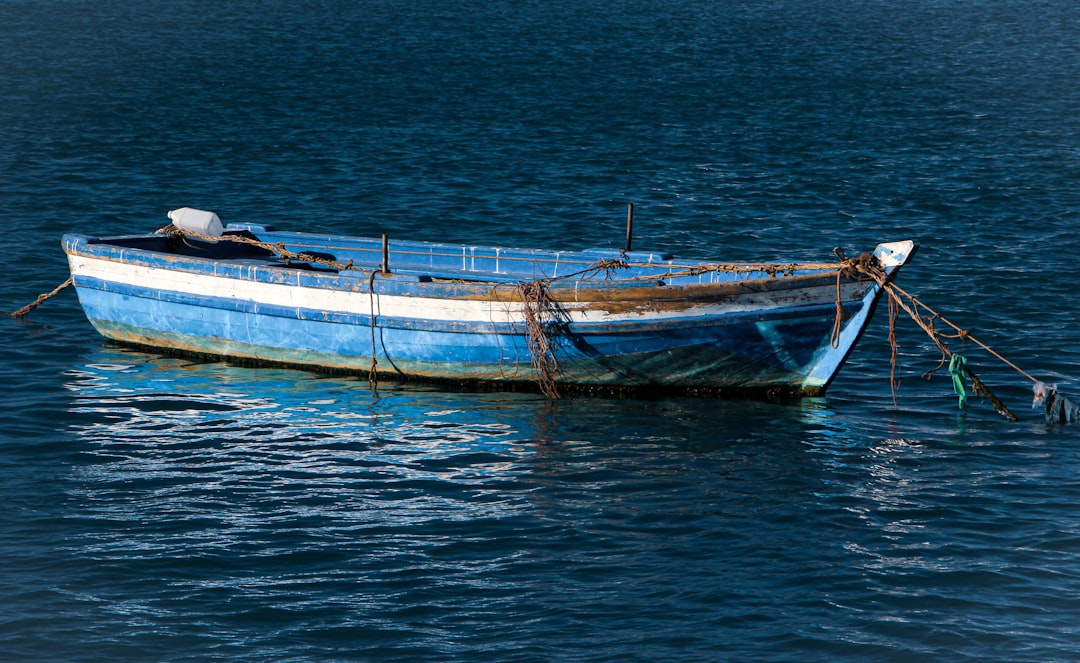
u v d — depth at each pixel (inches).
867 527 1224.8
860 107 4296.3
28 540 1177.4
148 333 1772.9
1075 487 1322.6
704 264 1652.3
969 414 1550.2
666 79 4901.6
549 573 1131.9
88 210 2706.7
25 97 4252.0
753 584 1113.4
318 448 1422.2
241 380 1664.6
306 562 1148.5
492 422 1513.3
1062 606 1075.3
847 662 992.2
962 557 1162.6
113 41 5871.1
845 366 1740.9
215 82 4662.9
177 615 1053.2
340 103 4227.4
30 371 1676.9
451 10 7170.3
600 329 1560.0
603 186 3058.6
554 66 5196.9
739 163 3339.1
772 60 5497.1
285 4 7396.7
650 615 1061.1
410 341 1625.2
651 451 1418.6
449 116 4010.8
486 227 2657.5
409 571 1133.7
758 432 1481.3
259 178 3075.8
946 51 5836.6
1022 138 3700.8
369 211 2773.1
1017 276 2196.1
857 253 2439.7
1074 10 7642.7
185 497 1284.4
